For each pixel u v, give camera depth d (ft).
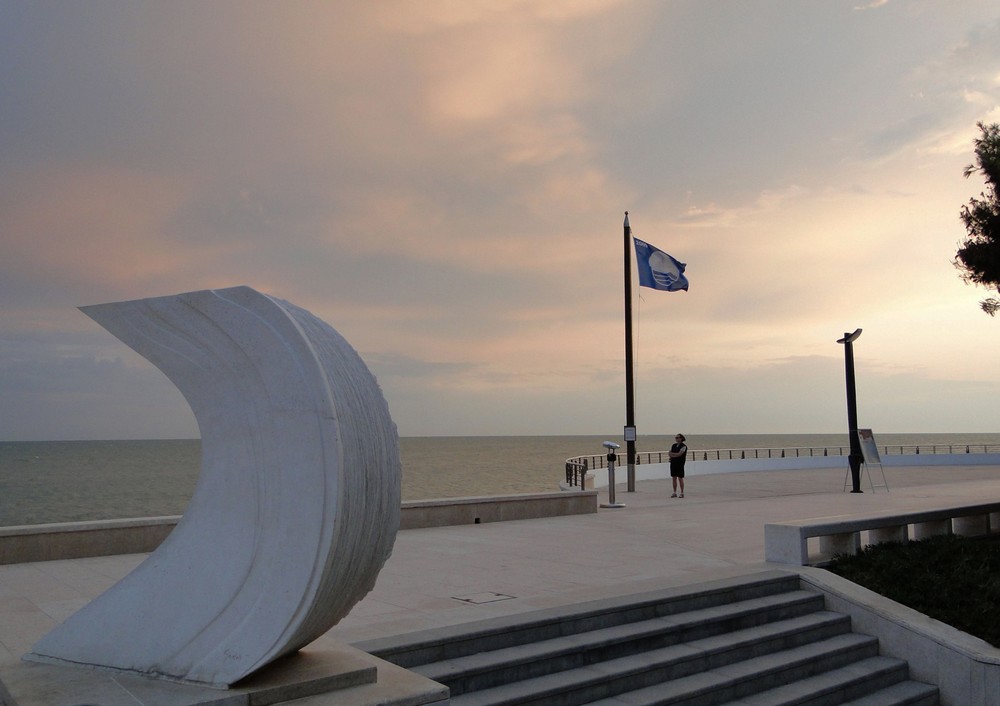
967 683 27.02
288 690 15.65
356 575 16.87
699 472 111.96
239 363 16.80
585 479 78.79
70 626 17.51
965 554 37.27
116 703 14.69
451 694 20.43
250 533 16.43
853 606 30.60
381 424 17.67
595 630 25.13
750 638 26.84
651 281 76.59
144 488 229.86
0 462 501.15
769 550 35.50
